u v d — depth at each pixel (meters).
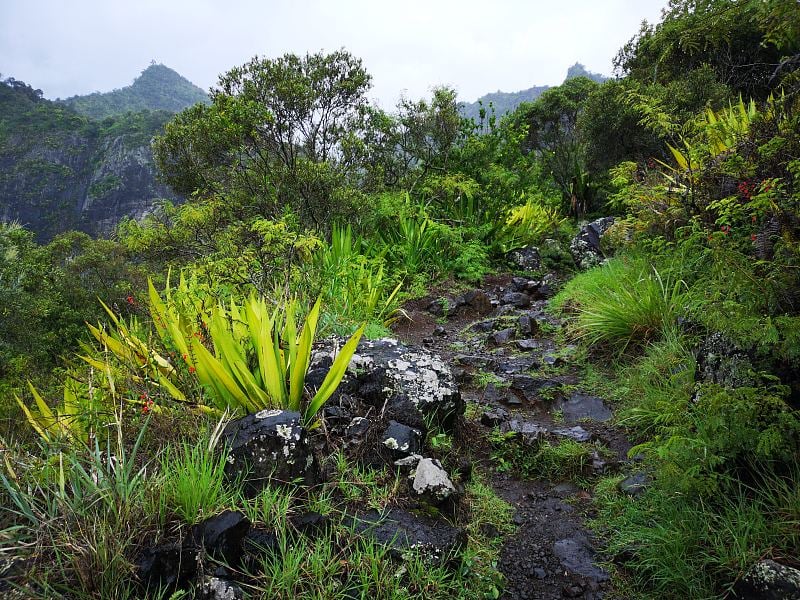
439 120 10.84
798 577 1.98
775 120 3.81
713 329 2.92
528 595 2.38
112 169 141.62
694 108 8.95
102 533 1.92
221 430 2.66
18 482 2.25
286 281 4.54
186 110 9.55
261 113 8.35
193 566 2.03
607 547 2.63
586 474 3.23
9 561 1.90
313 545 2.24
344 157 9.80
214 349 3.33
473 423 3.76
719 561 2.24
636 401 3.76
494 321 6.25
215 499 2.27
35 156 147.25
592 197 11.27
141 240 8.34
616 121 10.23
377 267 7.43
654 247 5.14
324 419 3.15
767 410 2.47
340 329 4.96
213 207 8.25
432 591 2.21
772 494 2.45
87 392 3.18
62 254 26.84
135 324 4.12
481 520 2.80
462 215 9.88
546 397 4.12
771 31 2.88
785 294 2.61
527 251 8.84
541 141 17.73
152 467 2.54
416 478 2.71
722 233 3.09
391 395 3.39
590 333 4.89
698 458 2.55
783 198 3.09
